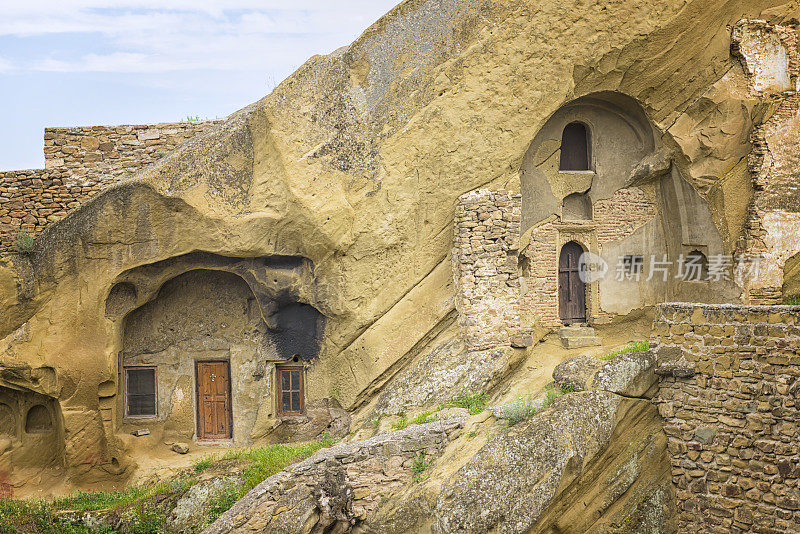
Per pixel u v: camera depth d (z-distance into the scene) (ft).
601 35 43.06
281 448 43.14
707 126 45.93
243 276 45.37
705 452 32.55
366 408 44.78
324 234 42.55
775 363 30.19
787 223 46.52
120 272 43.93
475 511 31.53
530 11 42.55
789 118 46.16
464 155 43.19
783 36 45.62
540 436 32.73
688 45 44.32
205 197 43.06
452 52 43.06
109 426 45.09
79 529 39.99
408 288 44.47
